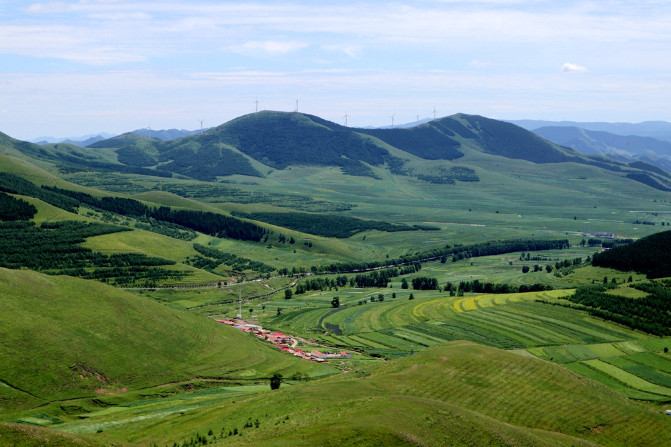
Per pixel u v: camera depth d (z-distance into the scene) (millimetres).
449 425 114062
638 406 164750
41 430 101062
